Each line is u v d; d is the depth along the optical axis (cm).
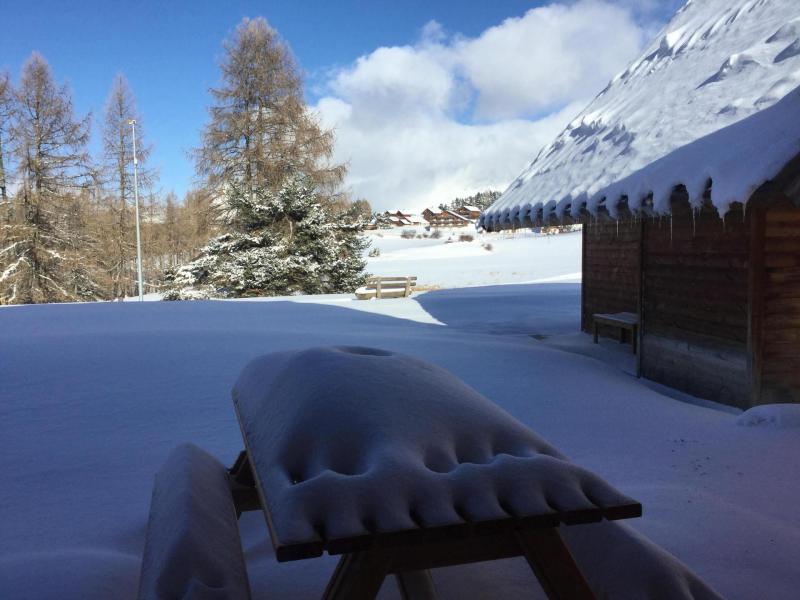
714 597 182
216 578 180
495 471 161
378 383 192
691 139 655
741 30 889
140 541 301
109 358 808
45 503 352
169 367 755
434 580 242
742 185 493
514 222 1048
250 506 282
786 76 641
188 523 194
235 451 451
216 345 909
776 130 507
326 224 2911
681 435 495
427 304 1708
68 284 3838
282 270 2706
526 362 816
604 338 1151
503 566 255
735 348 659
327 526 142
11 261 3612
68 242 3828
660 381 815
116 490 374
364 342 944
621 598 176
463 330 1254
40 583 232
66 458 436
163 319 1405
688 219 745
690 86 846
